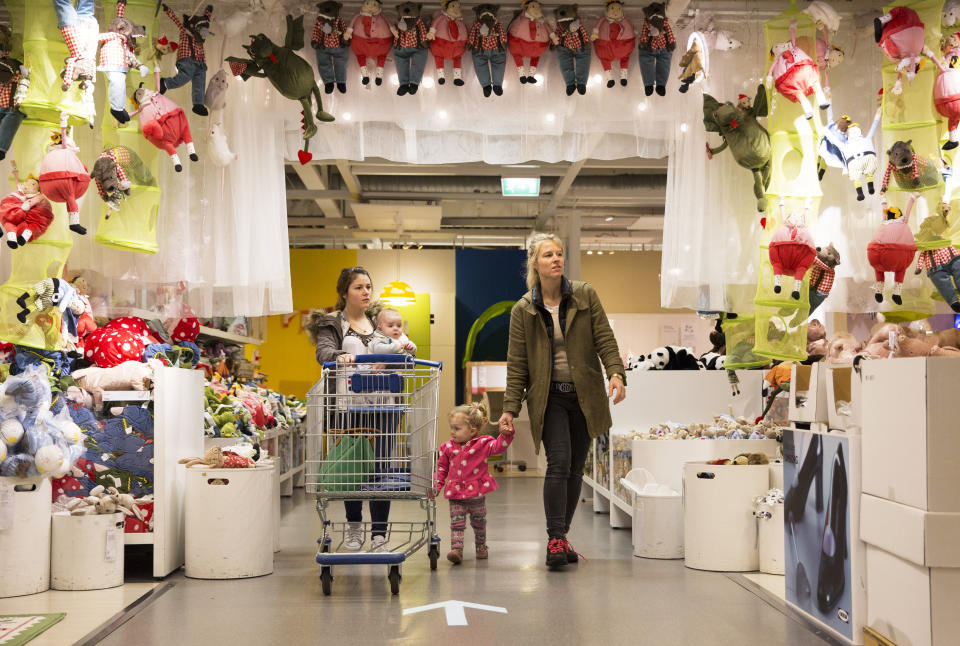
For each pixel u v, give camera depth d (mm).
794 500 3473
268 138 5070
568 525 4512
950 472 2510
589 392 4277
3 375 4047
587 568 4336
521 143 5492
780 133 4684
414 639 2967
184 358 5090
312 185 10352
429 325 12852
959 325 4422
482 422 4602
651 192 10703
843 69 5148
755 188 4793
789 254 4438
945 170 4387
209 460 4188
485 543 4719
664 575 4141
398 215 11211
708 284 5207
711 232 5188
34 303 3826
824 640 2975
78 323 4473
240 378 9000
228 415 5566
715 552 4230
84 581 3830
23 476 3748
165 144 4254
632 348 13797
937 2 4270
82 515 3912
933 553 2486
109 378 4141
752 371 6336
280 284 5203
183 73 4492
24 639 2939
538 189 9820
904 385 2645
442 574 4172
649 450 5086
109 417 4160
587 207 12344
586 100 5160
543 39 4789
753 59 5164
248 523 4113
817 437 3254
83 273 4938
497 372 11836
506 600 3586
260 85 5043
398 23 4742
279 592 3768
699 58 4629
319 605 3502
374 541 4281
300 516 6559
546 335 4289
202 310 5195
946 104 4211
